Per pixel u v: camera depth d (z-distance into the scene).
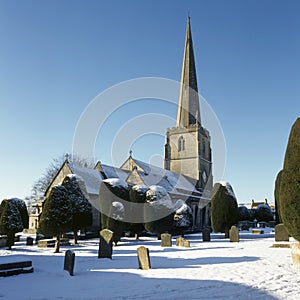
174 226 28.06
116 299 6.79
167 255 14.99
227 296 6.89
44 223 18.42
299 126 10.09
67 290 7.70
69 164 38.59
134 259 13.87
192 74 64.75
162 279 8.90
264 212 51.41
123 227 23.00
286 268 10.54
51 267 11.62
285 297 6.76
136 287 7.92
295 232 9.84
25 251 18.61
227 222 27.69
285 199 10.07
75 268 11.45
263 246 19.08
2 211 20.72
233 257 13.72
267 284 8.04
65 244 22.97
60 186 19.48
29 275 9.95
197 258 13.64
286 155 10.48
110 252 14.32
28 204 59.38
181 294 7.12
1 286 8.26
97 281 8.84
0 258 10.91
